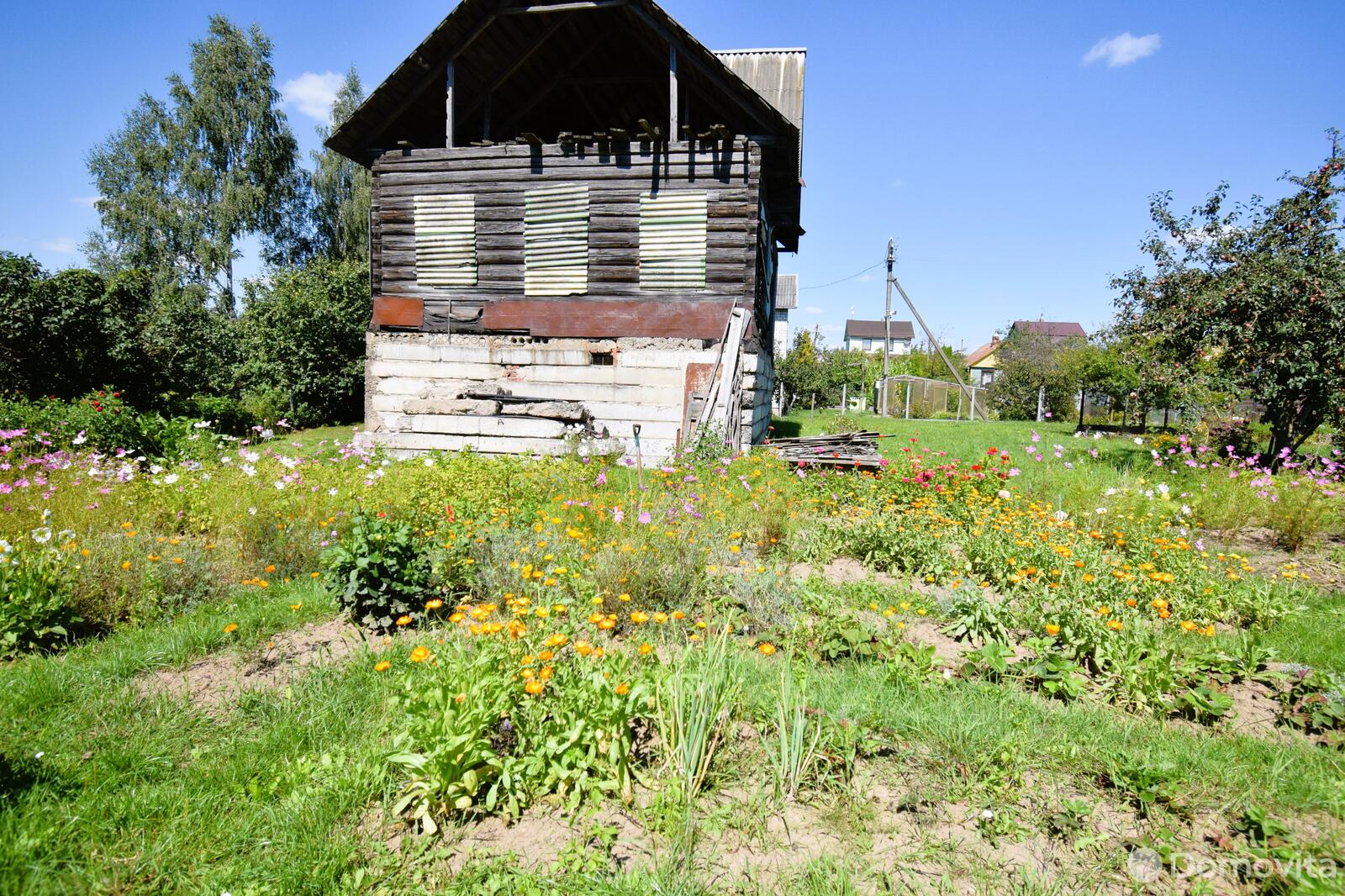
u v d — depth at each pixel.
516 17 12.20
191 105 33.00
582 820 2.65
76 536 5.41
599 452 11.23
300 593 5.05
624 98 15.02
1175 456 10.16
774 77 17.75
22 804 2.61
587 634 3.73
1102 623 3.94
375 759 2.89
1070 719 3.29
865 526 6.33
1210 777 2.88
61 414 10.66
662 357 11.99
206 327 23.25
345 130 12.67
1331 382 10.30
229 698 3.54
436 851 2.47
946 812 2.70
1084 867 2.41
